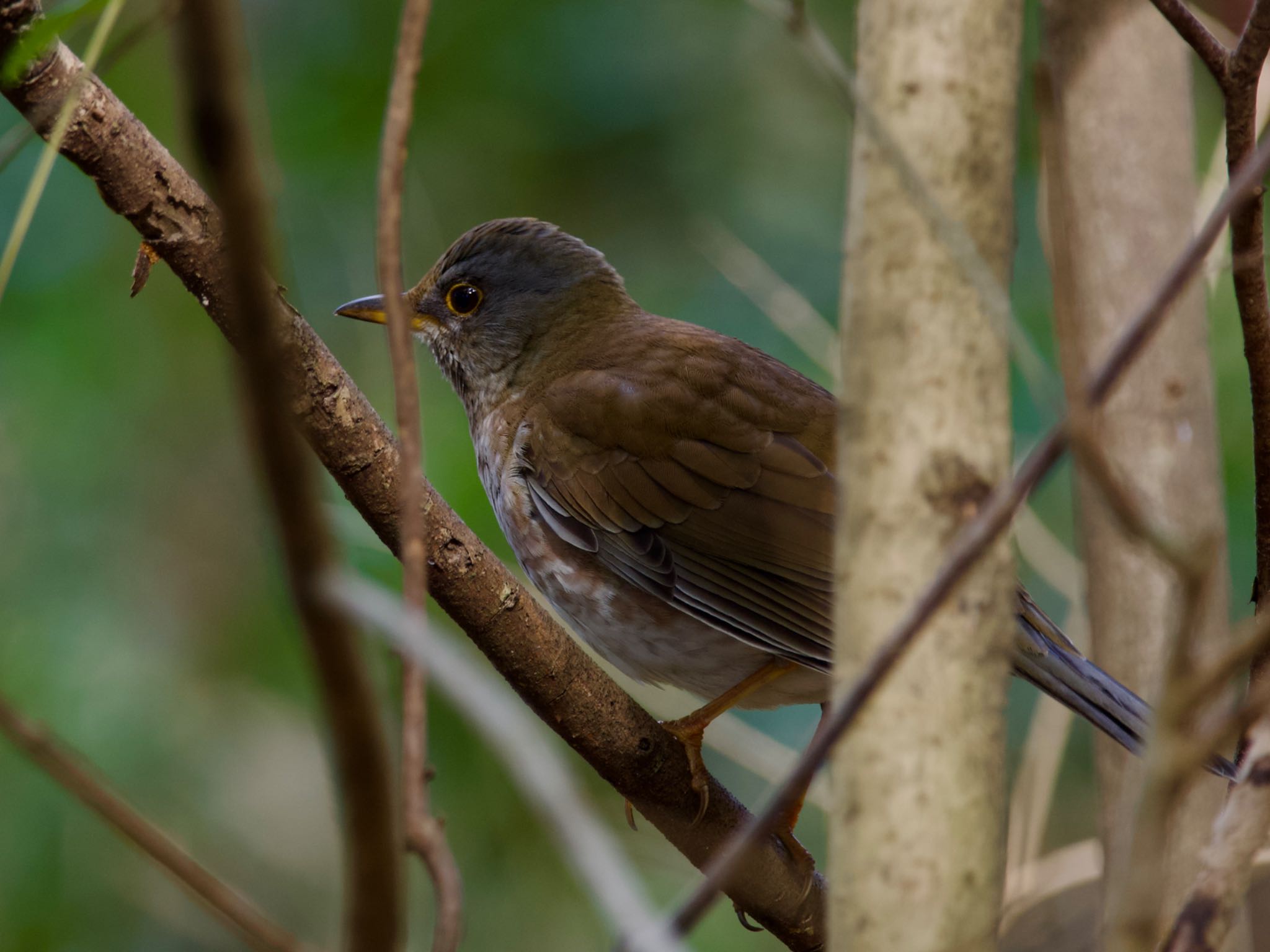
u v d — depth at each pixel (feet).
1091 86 25.27
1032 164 44.32
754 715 41.60
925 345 13.65
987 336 13.75
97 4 17.01
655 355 34.45
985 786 13.32
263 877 41.60
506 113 48.01
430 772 13.10
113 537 44.09
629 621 32.73
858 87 14.53
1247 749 15.06
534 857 40.22
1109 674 23.72
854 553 13.74
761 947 38.47
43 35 17.07
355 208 46.14
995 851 13.34
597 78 48.14
